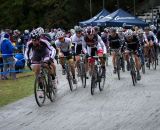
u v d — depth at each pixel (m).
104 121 8.11
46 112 9.23
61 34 12.52
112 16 30.19
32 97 11.46
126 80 14.53
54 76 10.83
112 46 15.08
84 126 7.74
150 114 8.63
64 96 11.34
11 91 12.91
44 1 51.16
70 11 48.56
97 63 11.79
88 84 13.71
